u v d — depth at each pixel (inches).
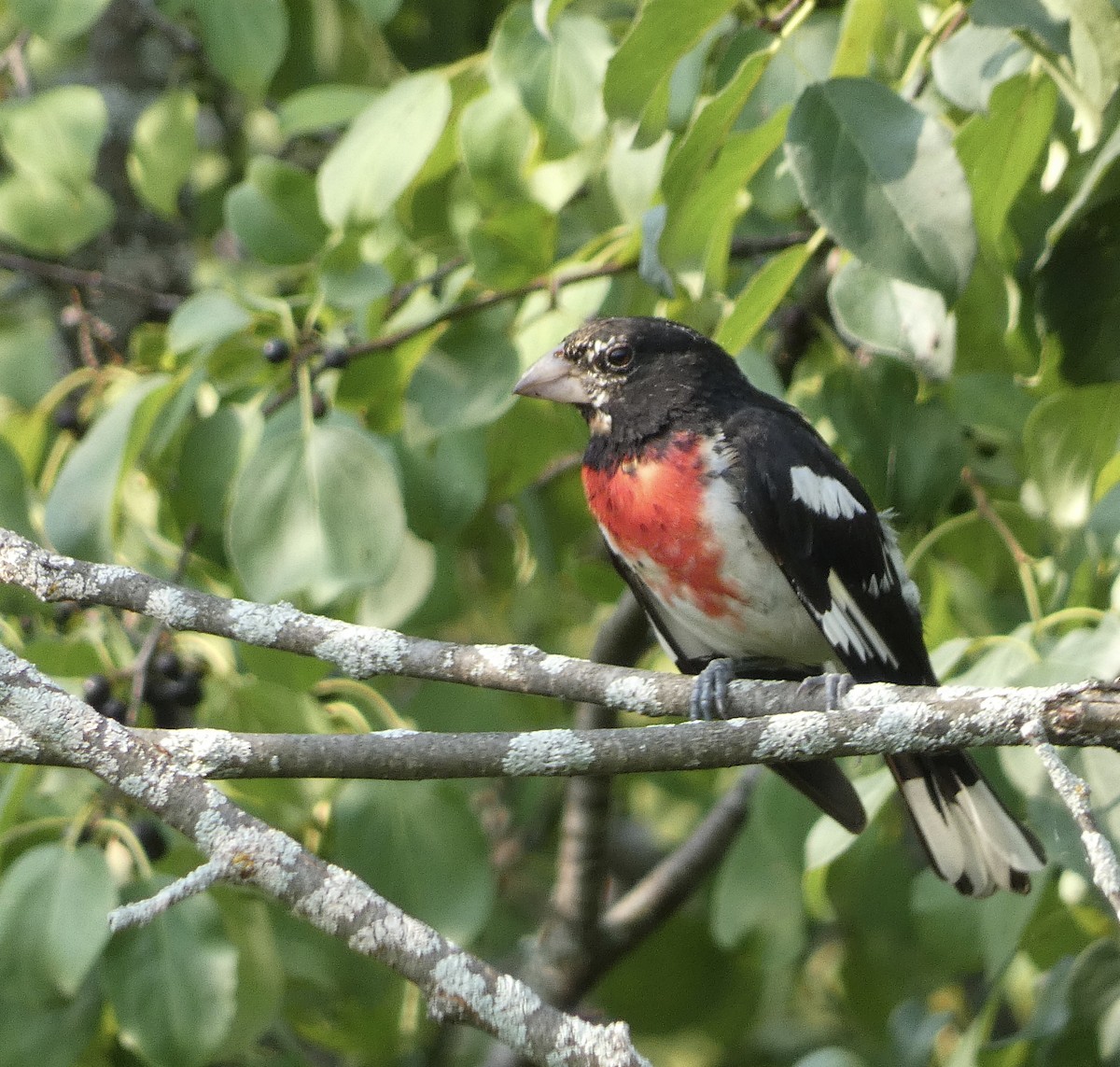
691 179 270.1
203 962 290.4
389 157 313.0
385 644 254.5
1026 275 305.1
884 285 273.4
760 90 302.8
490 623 440.1
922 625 328.2
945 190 253.6
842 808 289.9
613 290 358.6
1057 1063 303.0
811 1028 490.0
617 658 375.6
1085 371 293.1
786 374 351.3
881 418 324.2
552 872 504.7
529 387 318.0
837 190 255.3
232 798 315.6
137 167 400.2
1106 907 305.3
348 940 204.2
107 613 328.2
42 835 308.0
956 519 327.3
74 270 398.3
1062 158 293.7
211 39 360.5
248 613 255.0
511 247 326.3
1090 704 219.9
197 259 485.4
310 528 295.3
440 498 334.0
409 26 433.7
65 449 350.9
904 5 277.6
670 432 305.6
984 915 299.4
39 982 276.8
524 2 327.3
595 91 309.7
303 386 308.3
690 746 231.9
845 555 300.5
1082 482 299.4
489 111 320.5
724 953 462.3
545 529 396.5
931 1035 385.4
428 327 327.3
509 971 465.1
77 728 219.8
